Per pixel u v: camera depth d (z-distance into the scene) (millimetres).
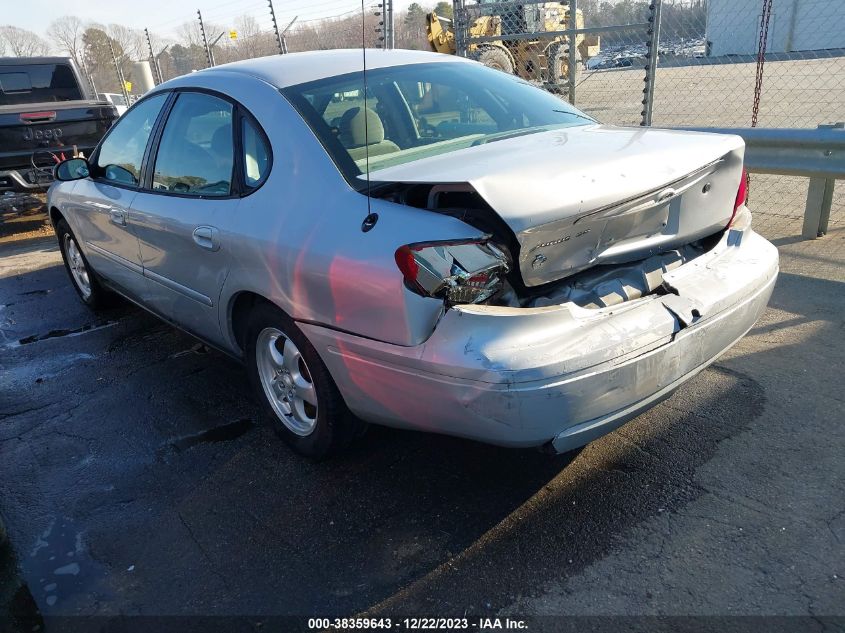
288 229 2691
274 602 2316
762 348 3750
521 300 2332
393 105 3080
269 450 3244
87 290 5492
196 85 3537
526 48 10281
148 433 3512
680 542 2400
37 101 10367
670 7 7793
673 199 2598
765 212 6250
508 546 2457
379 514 2697
